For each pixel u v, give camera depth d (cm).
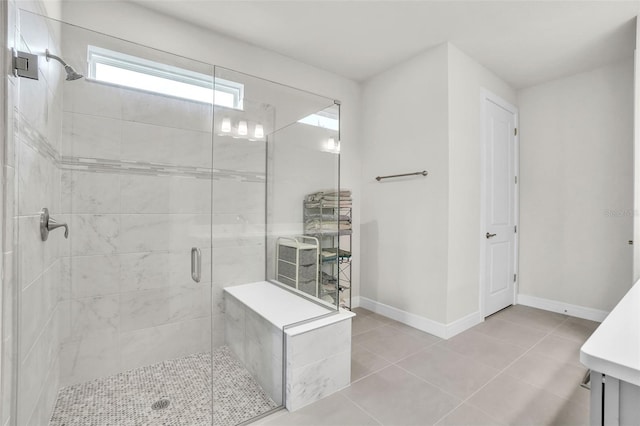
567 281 325
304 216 231
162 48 227
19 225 111
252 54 271
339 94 331
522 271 359
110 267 181
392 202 313
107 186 179
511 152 349
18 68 109
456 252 272
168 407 168
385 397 182
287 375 173
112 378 181
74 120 167
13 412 110
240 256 215
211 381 190
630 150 287
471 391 187
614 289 296
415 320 288
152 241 193
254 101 218
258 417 166
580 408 170
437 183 271
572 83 321
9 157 101
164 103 194
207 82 205
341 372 191
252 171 219
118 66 180
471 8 220
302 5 219
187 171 202
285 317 191
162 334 195
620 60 291
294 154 230
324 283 233
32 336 125
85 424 153
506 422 160
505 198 340
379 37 259
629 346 65
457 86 272
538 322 301
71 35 162
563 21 232
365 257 344
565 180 326
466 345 250
